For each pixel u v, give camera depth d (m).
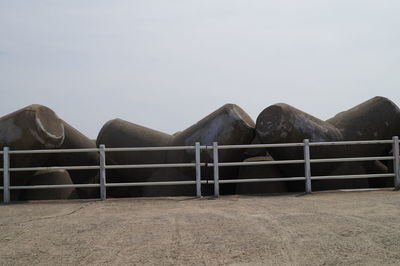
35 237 5.59
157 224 6.23
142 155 13.38
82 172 14.04
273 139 11.03
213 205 8.10
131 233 5.68
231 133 11.23
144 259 4.54
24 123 10.70
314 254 4.61
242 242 5.11
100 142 13.84
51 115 11.55
